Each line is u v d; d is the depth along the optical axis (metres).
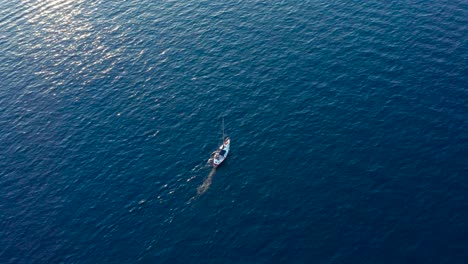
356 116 94.50
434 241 73.94
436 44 107.38
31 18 131.38
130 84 108.12
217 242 77.56
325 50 109.94
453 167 83.75
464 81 97.94
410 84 99.06
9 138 99.25
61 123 101.19
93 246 79.12
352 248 74.44
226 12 125.88
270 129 94.50
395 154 87.06
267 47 112.94
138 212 83.06
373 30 113.62
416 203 79.31
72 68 113.94
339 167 86.19
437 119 91.69
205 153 91.31
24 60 117.75
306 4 125.12
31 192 88.56
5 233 82.44
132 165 90.88
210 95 103.19
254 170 87.62
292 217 79.62
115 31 123.50
